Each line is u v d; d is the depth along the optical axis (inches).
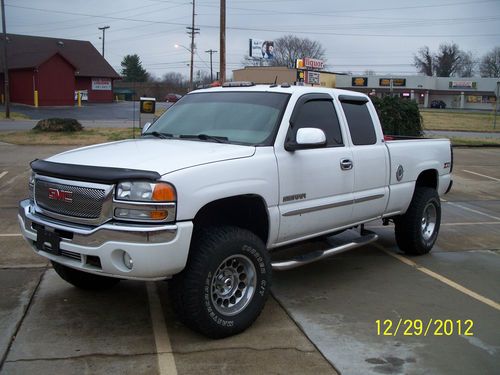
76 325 173.5
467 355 159.6
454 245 296.2
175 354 154.9
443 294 213.8
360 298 206.4
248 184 168.4
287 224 185.3
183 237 149.7
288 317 185.5
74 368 145.0
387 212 240.5
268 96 199.3
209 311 158.7
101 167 154.9
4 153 617.6
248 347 160.7
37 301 193.9
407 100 657.6
